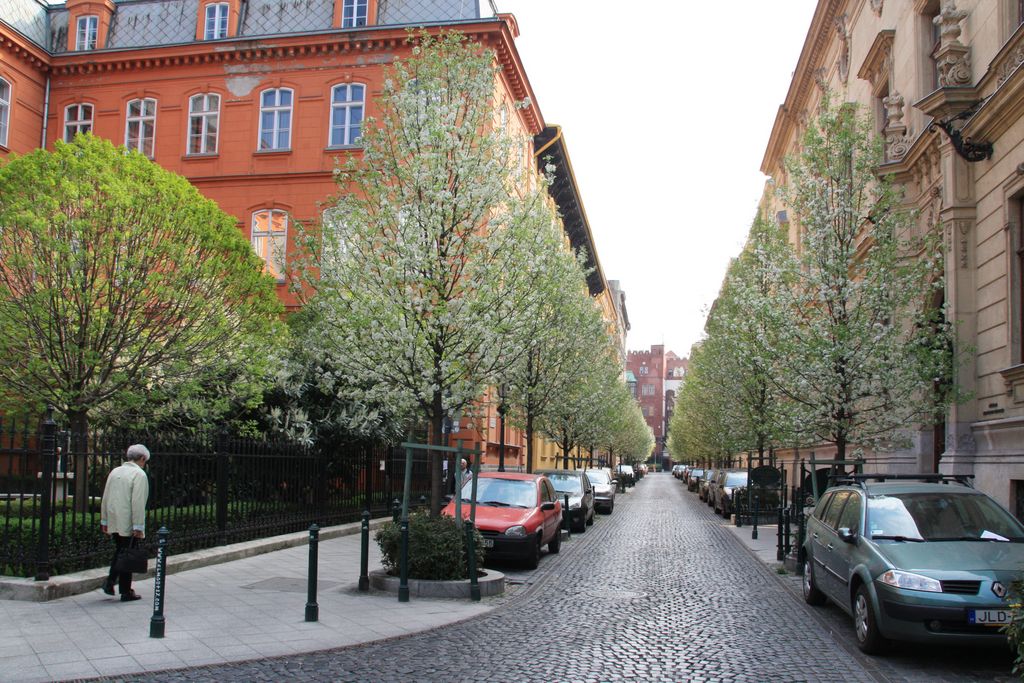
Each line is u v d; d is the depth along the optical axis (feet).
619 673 23.52
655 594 38.55
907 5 65.67
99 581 32.37
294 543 48.55
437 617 31.12
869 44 78.74
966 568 25.07
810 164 51.44
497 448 109.09
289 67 97.40
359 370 41.70
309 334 50.37
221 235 45.11
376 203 42.80
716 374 91.30
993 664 25.18
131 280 39.83
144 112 99.96
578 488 73.46
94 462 34.55
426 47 43.96
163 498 38.60
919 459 62.18
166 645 24.72
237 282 45.60
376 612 31.60
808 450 102.32
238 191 96.37
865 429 48.47
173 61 99.45
